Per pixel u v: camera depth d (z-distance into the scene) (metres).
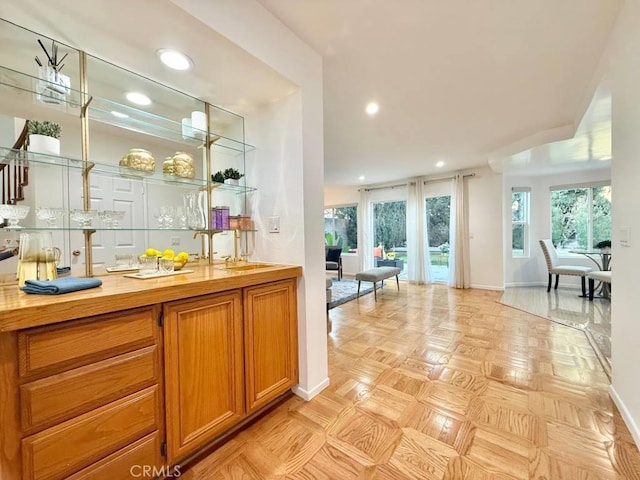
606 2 1.43
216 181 2.06
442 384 1.92
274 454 1.33
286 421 1.56
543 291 4.84
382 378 2.01
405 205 6.14
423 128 3.12
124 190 1.78
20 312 0.81
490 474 1.19
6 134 1.39
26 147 1.39
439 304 4.08
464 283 5.20
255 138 2.02
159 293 1.12
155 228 1.90
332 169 5.05
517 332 2.91
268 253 1.97
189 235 2.05
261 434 1.46
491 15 1.50
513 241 5.48
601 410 1.60
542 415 1.56
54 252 1.28
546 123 3.03
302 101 1.74
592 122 2.67
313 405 1.70
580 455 1.27
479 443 1.37
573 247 5.20
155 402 1.12
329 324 3.11
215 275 1.44
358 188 6.69
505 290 4.97
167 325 1.17
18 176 1.41
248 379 1.49
